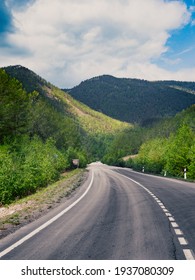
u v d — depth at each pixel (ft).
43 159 112.98
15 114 162.30
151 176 143.54
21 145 150.51
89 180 118.42
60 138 266.36
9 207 55.88
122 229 31.27
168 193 66.03
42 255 22.22
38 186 92.07
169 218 37.42
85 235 28.53
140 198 58.90
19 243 25.53
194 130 236.02
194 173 125.90
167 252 22.89
